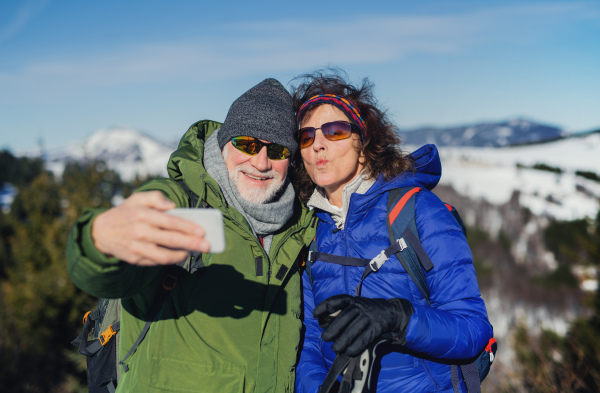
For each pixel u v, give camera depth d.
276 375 1.56
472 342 1.37
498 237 57.03
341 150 1.72
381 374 1.53
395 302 1.32
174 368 1.42
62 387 11.44
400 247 1.54
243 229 1.60
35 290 13.09
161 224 0.92
